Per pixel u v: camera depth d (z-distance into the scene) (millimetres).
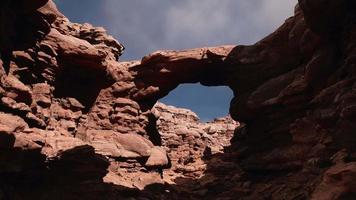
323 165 17641
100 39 30172
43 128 20375
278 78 25359
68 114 24375
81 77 26891
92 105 27797
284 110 23484
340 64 18844
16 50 20453
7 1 18094
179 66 30547
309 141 20234
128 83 29781
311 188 17266
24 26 21188
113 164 24641
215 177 26453
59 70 24875
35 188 17344
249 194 22719
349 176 12625
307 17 18969
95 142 25406
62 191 17984
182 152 37812
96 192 18844
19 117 17422
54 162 17875
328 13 18047
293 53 25750
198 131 40938
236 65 29531
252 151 26359
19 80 20094
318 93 20547
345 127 15289
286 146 23016
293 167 21234
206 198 24297
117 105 28531
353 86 16062
